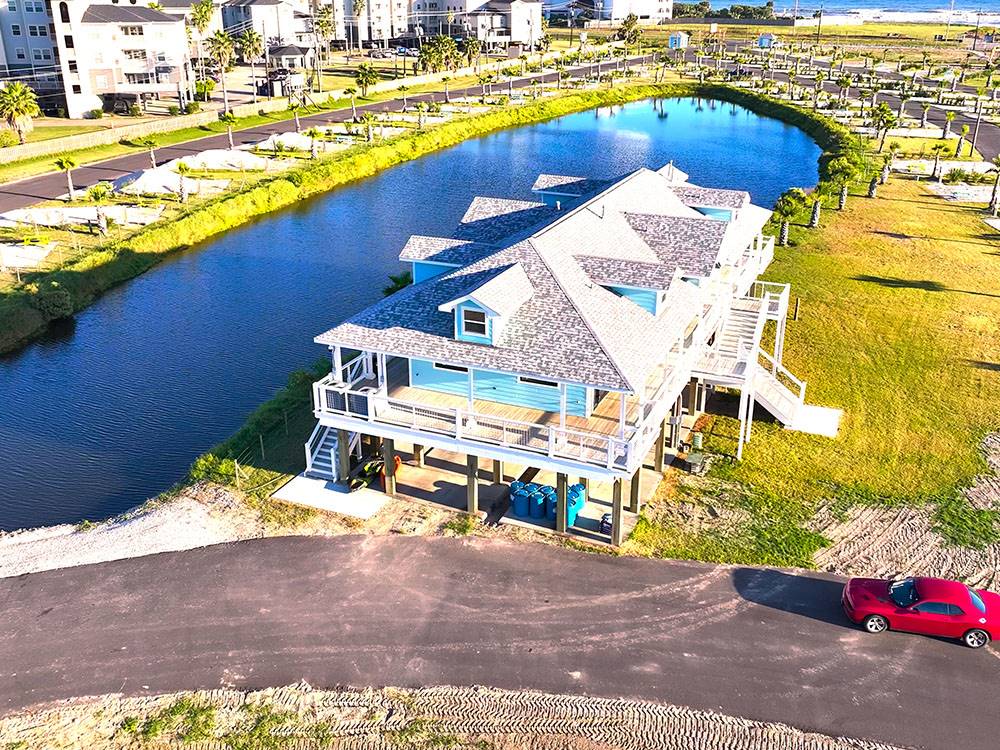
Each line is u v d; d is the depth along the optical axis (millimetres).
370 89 132125
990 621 24562
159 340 50156
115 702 23516
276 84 125188
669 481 33500
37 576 28609
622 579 27891
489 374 31656
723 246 37719
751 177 90000
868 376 42500
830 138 103188
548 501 30828
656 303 32031
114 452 38438
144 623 26328
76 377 45719
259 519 31391
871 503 31984
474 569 28484
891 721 22422
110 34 105875
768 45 184375
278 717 22938
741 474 33906
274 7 156500
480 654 24891
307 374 42594
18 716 23109
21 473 36719
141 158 86875
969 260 60219
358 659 24781
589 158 99562
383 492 32906
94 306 55500
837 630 25625
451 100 129625
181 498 33000
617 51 178500
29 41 111250
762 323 39094
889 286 54969
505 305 29359
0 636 25891
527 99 133250
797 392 40750
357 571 28500
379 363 31656
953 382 41812
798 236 65750
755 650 24859
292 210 77500
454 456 35375
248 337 50344
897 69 162625
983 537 29875
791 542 29688
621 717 22688
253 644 25422
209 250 66312
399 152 97625
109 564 29094
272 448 36188
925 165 88875
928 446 35938
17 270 56594
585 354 28500
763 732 22156
